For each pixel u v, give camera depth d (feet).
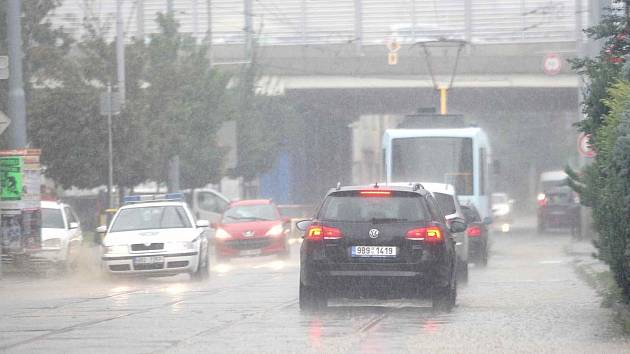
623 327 122.62
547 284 195.42
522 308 149.07
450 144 321.93
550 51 463.01
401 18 478.59
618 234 127.03
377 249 140.97
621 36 161.17
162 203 225.76
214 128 387.55
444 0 472.85
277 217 313.94
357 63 479.00
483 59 467.93
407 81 479.82
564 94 499.51
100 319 137.80
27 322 135.74
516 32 469.16
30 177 234.58
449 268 143.54
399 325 128.77
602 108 157.38
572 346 109.29
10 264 234.99
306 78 484.74
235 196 460.96
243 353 105.19
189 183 396.78
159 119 328.08
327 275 141.08
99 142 313.94
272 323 131.03
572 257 293.02
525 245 386.52
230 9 492.54
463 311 145.18
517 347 108.78
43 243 238.68
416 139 322.96
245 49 470.80
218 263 299.79
